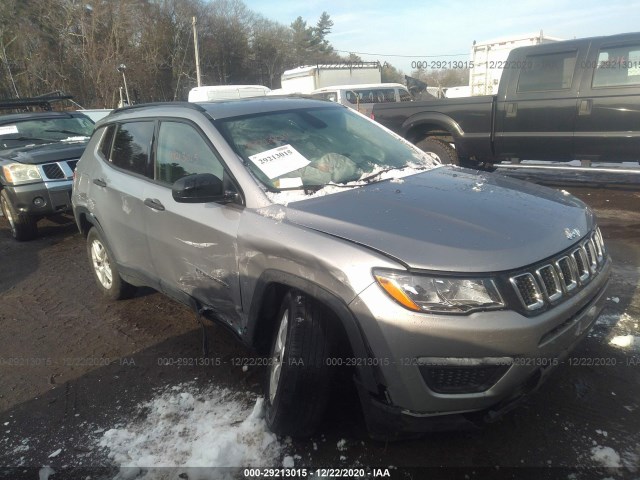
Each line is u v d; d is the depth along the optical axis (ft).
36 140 27.45
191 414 9.89
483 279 7.20
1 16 124.77
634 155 21.80
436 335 7.06
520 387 7.66
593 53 21.84
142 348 12.74
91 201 14.65
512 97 24.17
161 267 12.10
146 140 12.73
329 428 9.09
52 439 9.52
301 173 10.25
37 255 21.77
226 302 10.25
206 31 175.52
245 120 11.25
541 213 8.86
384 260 7.41
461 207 8.81
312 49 237.04
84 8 132.77
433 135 28.19
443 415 7.43
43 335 13.93
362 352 7.48
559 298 7.80
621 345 11.18
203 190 9.58
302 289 8.18
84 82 132.98
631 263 15.93
